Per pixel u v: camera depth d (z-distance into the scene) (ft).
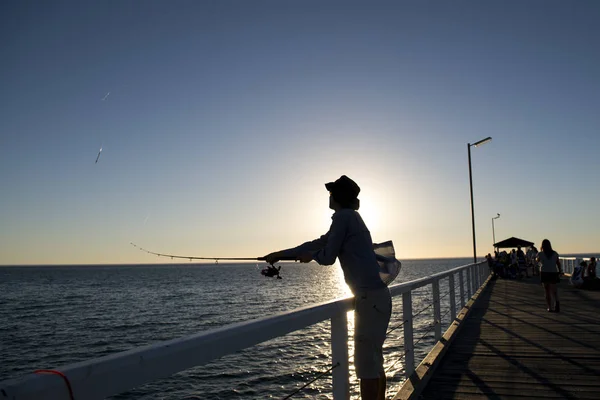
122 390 5.34
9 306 152.35
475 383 19.02
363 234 11.72
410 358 19.48
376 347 11.62
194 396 36.14
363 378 11.66
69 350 68.39
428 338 59.47
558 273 40.42
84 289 258.57
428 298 118.73
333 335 11.83
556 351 24.66
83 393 4.88
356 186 12.20
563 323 33.94
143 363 5.63
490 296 54.39
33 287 291.79
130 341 75.41
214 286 268.62
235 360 47.06
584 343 26.68
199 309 127.03
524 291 60.59
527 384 18.83
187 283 315.99
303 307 10.21
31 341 77.36
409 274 350.43
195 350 6.54
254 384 39.19
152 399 35.24
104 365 5.13
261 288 240.94
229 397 35.83
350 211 11.74
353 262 11.55
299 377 40.93
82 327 94.73
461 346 26.13
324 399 34.76
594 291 59.36
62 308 142.31
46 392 4.49
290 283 299.99
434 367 21.16
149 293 210.79
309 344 54.24
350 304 12.32
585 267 64.75
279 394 36.47
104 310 132.87
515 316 37.78
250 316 106.52
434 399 17.04
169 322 98.89
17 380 4.40
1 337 82.02
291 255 11.39
